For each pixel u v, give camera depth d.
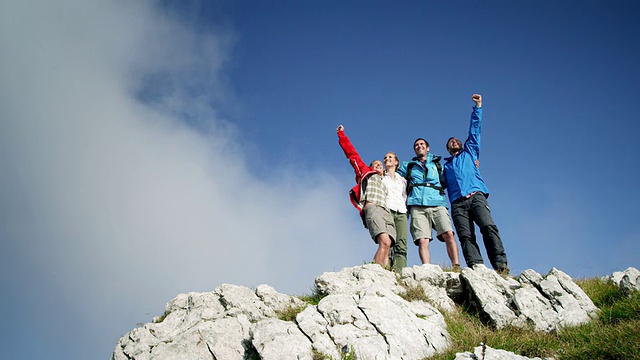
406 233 12.19
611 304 9.96
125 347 9.45
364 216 11.88
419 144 13.59
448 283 10.68
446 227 12.53
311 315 8.62
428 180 13.12
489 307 9.70
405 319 8.84
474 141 13.45
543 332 9.14
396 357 8.01
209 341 8.74
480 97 13.62
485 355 7.52
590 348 7.98
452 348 8.46
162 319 10.30
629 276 10.16
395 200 12.30
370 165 12.80
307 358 7.71
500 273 11.43
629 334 7.98
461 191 12.79
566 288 10.20
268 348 7.84
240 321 9.24
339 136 13.30
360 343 8.06
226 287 10.36
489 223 12.18
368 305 8.88
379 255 11.09
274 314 9.77
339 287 10.21
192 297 10.35
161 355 8.65
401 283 10.62
